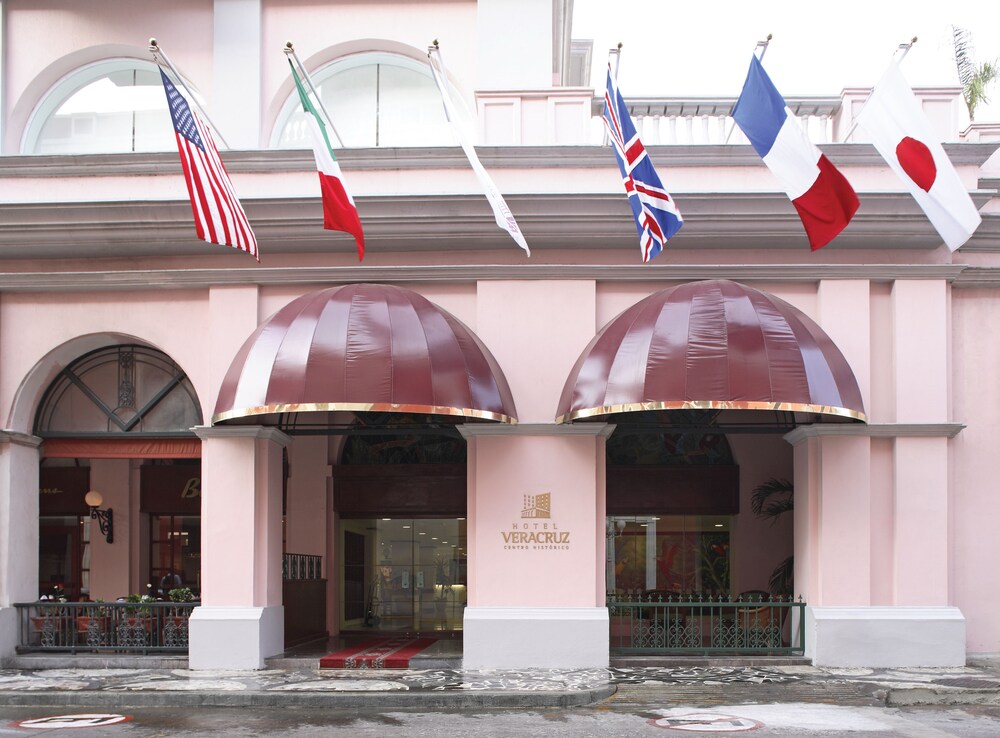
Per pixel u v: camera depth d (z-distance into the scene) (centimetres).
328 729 1074
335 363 1359
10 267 1627
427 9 1805
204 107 1780
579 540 1503
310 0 1811
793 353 1344
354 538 2023
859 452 1515
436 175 1614
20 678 1402
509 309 1560
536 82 1758
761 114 1359
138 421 1659
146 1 1819
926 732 1028
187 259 1614
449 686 1291
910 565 1496
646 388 1344
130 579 2136
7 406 1608
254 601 1516
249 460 1537
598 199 1515
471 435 1534
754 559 1928
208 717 1165
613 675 1395
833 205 1330
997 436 1586
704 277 1557
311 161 1612
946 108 1650
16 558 1598
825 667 1461
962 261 1600
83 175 1638
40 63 1808
